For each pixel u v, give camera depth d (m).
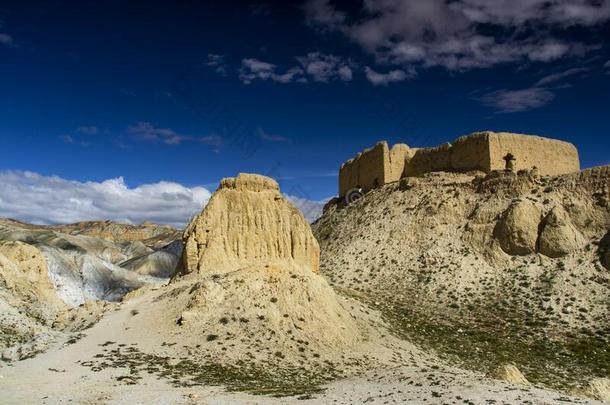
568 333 49.97
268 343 39.72
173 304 44.94
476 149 77.31
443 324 54.12
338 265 73.25
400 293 63.00
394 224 76.56
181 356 36.78
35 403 26.11
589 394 35.62
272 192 58.03
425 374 33.34
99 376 31.62
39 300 61.47
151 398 27.52
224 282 45.91
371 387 30.72
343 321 44.94
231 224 54.66
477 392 27.42
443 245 69.31
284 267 48.66
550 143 77.44
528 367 43.38
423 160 85.62
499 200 70.25
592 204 64.31
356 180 96.25
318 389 31.02
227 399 27.66
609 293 54.41
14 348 38.62
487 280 61.94
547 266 61.00
